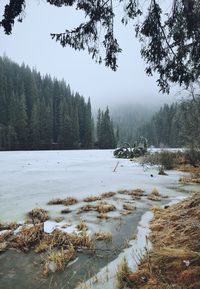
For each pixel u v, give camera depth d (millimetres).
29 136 64062
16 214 6551
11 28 3475
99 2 3746
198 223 4688
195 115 15922
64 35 3861
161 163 17578
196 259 3566
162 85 4398
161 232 5066
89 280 3635
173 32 3918
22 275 3797
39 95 83250
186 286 3162
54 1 3611
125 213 6664
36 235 4984
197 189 10055
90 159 25828
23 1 3410
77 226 5617
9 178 12469
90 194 8898
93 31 3902
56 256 4156
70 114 71312
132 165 19328
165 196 8750
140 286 3344
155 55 4023
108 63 4145
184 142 18953
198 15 3643
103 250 4535
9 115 67375
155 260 3781
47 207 7203
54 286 3535
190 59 4094
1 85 75938
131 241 4895
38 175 13594
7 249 4590
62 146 68375
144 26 3824
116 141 81750
